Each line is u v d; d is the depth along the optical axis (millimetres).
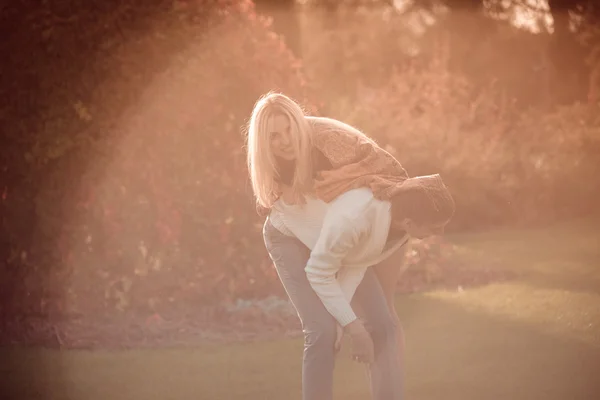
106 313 7527
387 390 3959
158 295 7668
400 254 4359
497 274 9375
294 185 3955
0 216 7574
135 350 6305
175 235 7727
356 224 3797
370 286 4070
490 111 16703
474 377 4984
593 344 5730
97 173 7637
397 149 14930
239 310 7359
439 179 3990
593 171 16141
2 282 7492
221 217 7922
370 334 4012
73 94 7637
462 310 7297
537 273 9336
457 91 16797
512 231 14484
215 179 7898
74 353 6273
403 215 3871
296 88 8359
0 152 7574
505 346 5773
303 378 3938
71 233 7574
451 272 9547
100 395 5055
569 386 4695
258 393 4938
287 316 7156
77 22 7633
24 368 5824
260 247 8047
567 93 27359
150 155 7738
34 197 7598
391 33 30953
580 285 8328
